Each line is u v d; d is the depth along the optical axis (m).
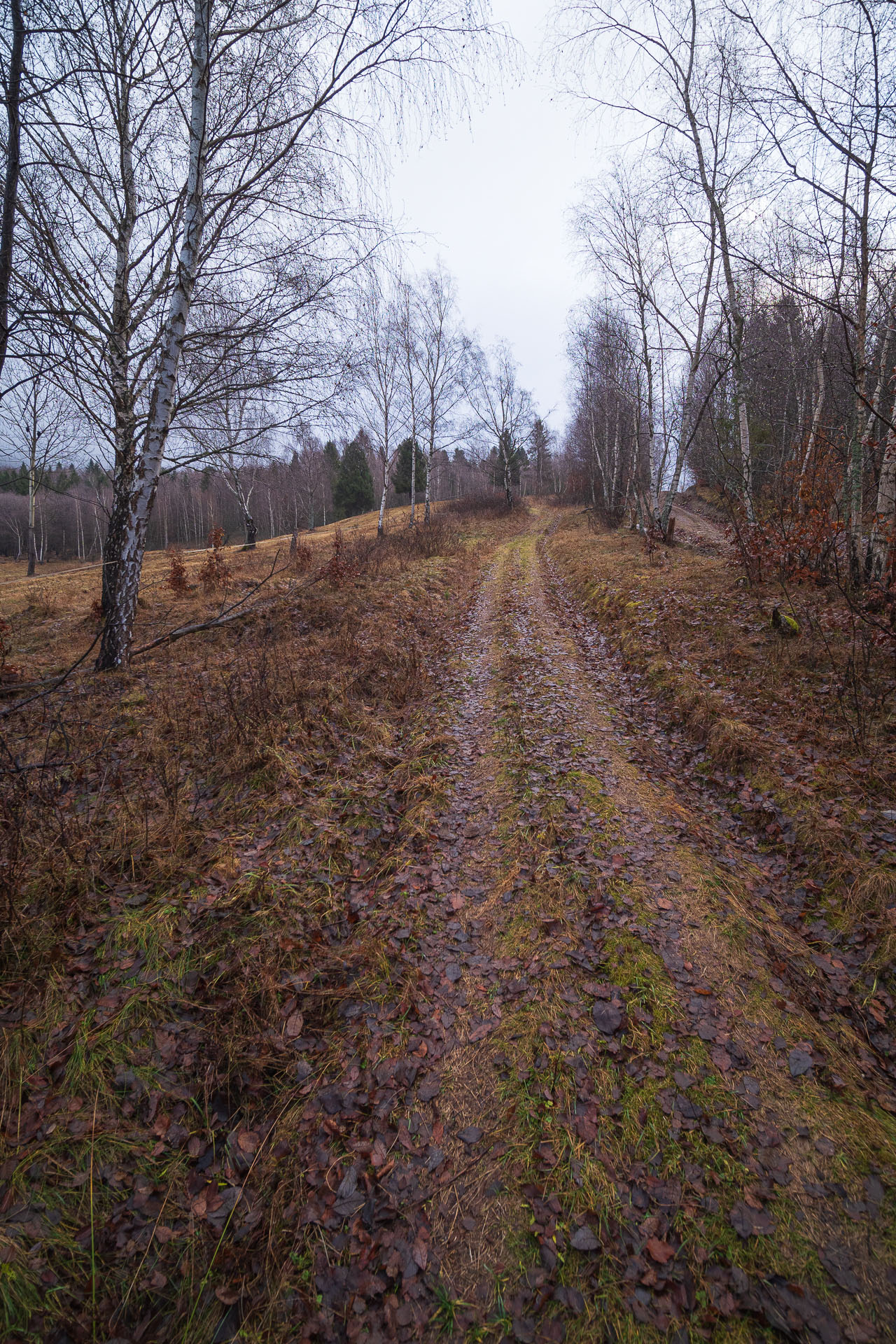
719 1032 3.20
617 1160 2.65
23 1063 2.91
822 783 5.05
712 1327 2.11
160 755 5.71
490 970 3.74
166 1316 2.26
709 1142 2.68
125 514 8.30
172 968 3.47
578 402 33.12
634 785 5.72
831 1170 2.56
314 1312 2.24
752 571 10.04
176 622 10.62
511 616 12.45
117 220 7.93
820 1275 2.22
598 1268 2.30
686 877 4.34
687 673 7.70
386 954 3.79
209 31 6.45
